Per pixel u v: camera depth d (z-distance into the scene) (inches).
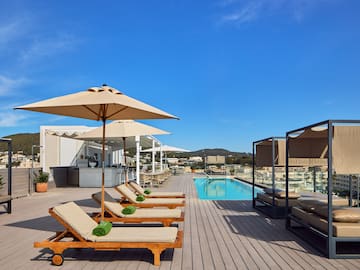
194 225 242.2
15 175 424.8
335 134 165.6
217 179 843.4
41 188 472.7
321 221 175.6
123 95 200.7
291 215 225.5
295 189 455.2
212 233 215.9
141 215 216.2
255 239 199.9
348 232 160.7
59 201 377.1
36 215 285.1
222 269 145.3
